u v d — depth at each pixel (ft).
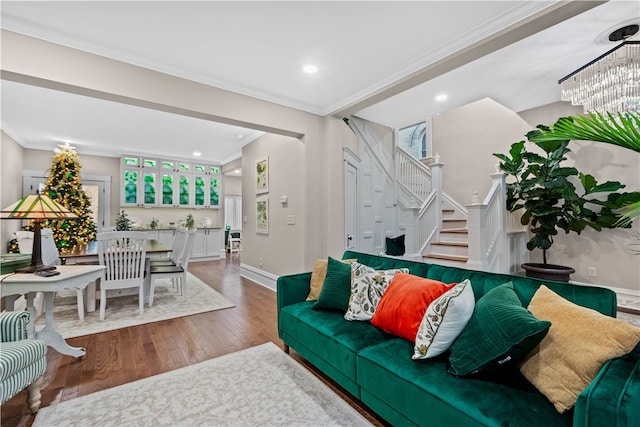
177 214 25.02
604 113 9.00
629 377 3.04
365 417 5.39
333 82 10.73
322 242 13.33
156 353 7.91
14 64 7.42
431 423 4.02
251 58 9.14
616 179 12.57
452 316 4.76
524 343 3.77
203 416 5.41
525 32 7.33
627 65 8.41
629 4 7.06
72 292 14.10
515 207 13.76
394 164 17.54
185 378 6.66
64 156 16.11
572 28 7.99
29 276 6.93
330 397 5.98
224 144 19.98
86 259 11.07
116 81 8.77
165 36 8.05
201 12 7.09
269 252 15.64
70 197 15.81
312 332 6.59
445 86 11.66
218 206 26.48
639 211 4.23
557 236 14.12
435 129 19.20
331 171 13.06
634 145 3.99
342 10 7.06
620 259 12.37
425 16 7.27
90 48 8.32
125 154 21.97
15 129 16.34
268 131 12.32
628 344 3.31
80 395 6.02
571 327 3.79
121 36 8.04
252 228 17.46
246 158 18.53
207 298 13.24
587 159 13.28
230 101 10.85
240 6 6.89
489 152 16.62
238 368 7.11
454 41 8.27
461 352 4.40
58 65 7.95
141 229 21.62
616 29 7.99
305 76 10.28
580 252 13.42
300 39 8.21
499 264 12.86
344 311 7.11
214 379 6.63
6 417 5.36
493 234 12.60
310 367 7.16
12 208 7.21
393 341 5.55
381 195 16.43
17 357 4.70
